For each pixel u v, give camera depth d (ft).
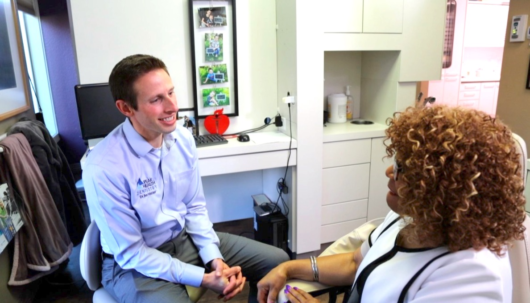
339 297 6.55
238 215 9.09
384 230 3.37
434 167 2.24
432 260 2.46
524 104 7.82
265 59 7.89
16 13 7.37
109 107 6.70
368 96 9.07
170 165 4.47
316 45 6.89
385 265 2.76
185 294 4.01
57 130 12.03
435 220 2.33
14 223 5.34
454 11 12.88
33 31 11.07
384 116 8.51
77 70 6.86
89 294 6.64
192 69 7.38
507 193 2.23
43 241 5.98
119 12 6.86
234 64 7.61
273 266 4.80
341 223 8.04
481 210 2.24
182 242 4.73
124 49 7.02
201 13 7.18
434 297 2.31
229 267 4.73
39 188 6.08
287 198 7.82
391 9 7.41
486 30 14.76
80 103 6.51
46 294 6.65
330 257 3.73
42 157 6.43
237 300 6.49
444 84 13.70
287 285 3.46
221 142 6.98
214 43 7.38
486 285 2.21
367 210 8.16
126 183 4.06
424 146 2.31
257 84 7.98
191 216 4.86
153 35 7.14
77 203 7.55
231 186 8.83
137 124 4.13
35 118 8.16
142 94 3.83
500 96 8.38
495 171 2.20
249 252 4.88
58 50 11.44
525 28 7.59
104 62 6.95
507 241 2.37
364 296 2.82
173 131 4.49
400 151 2.50
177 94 7.54
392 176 2.87
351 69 9.11
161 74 3.95
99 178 3.89
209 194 8.71
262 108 8.14
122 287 4.04
